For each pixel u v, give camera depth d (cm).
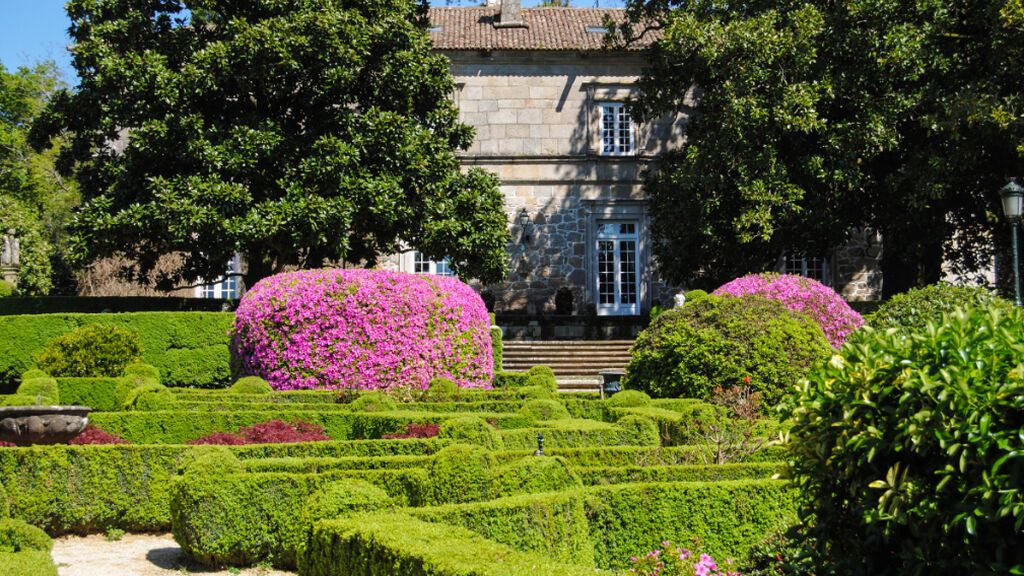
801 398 501
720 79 2414
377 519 602
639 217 2975
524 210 2967
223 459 804
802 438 498
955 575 431
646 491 721
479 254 2355
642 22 3027
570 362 2514
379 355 1716
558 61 2988
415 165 2280
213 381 2141
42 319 2152
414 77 2348
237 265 2991
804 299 1661
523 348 2564
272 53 2175
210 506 788
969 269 2638
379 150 2280
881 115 2209
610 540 707
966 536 421
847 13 2269
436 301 1786
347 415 1202
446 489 736
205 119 2278
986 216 2367
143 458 930
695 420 1055
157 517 921
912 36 2181
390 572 525
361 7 2355
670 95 2567
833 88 2267
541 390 1461
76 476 920
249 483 793
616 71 2992
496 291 2944
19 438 1026
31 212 3109
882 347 473
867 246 2970
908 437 443
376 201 2200
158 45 2308
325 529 609
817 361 519
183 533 795
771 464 827
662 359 1373
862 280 2981
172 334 2134
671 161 2669
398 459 830
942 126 2091
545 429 1054
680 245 2539
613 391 1695
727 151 2317
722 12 2428
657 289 2975
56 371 1820
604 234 2991
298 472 816
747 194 2258
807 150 2361
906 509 439
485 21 3116
